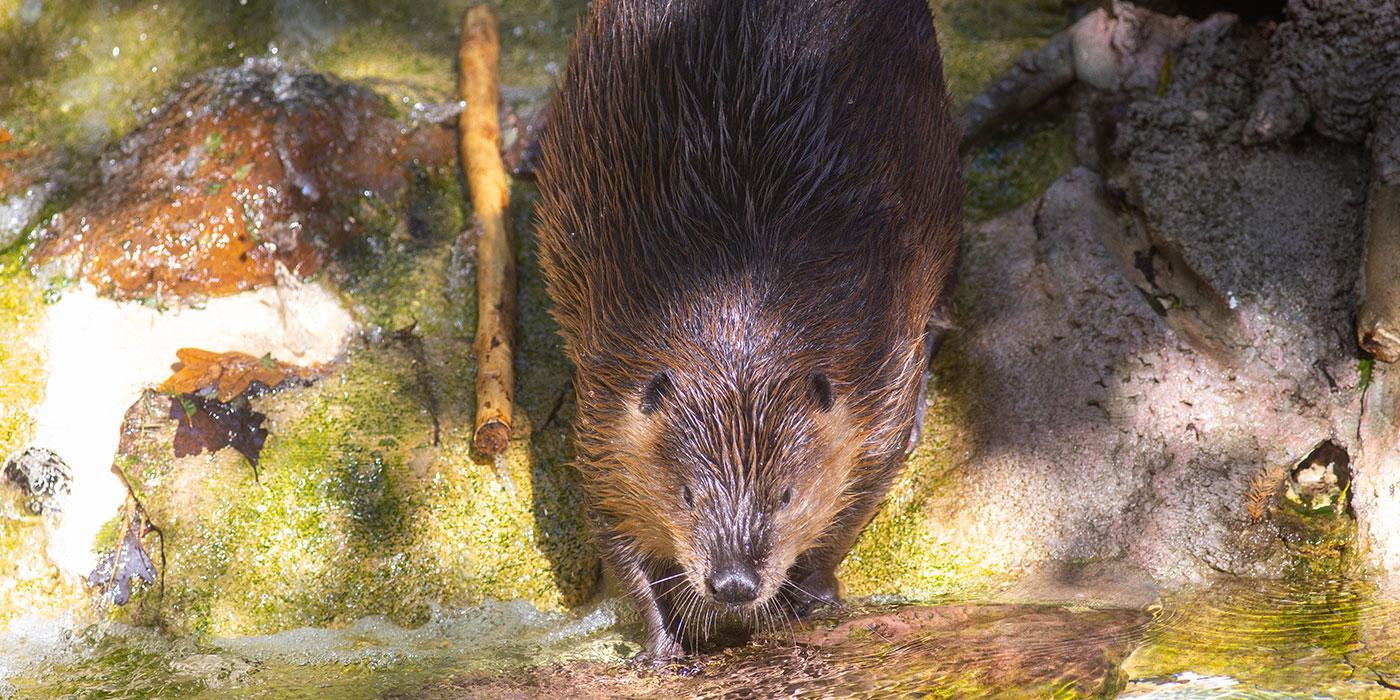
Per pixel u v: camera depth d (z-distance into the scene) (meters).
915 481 7.04
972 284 7.65
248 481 7.08
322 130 8.27
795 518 5.94
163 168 8.16
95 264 7.81
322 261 8.02
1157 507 6.70
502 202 8.16
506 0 9.59
